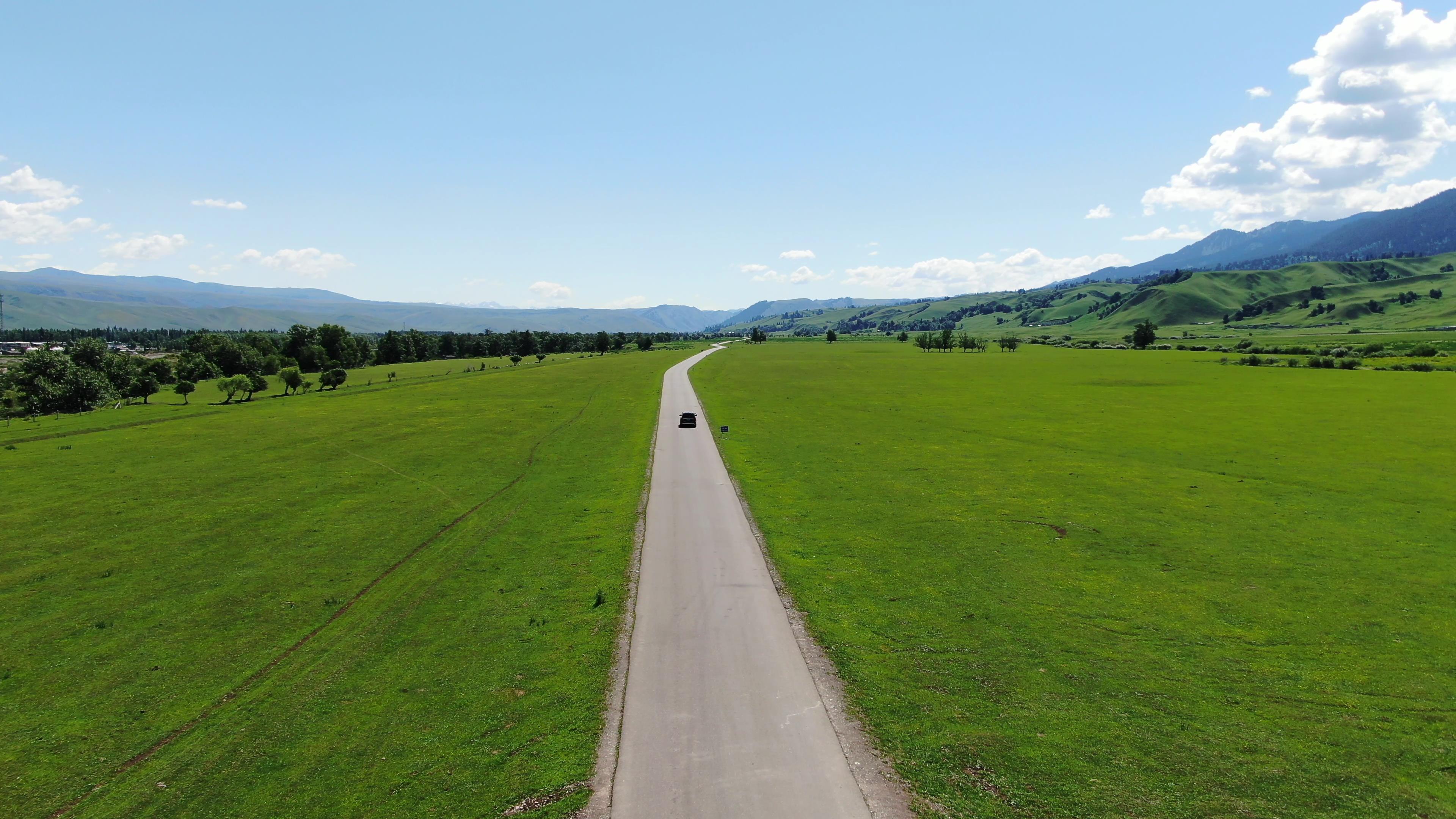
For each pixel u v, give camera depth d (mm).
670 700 21547
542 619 27953
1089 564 33406
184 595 30797
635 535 37688
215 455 59094
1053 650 24953
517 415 81688
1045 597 29578
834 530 38344
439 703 22188
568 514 42281
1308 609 28203
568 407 88562
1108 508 42375
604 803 17000
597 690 22219
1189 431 68188
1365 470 50719
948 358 187250
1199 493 45625
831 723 20219
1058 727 20219
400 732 20688
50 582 32188
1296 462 53719
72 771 19328
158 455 59281
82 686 23609
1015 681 22750
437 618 28422
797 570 32219
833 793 17203
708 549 35156
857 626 26594
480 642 26250
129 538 38062
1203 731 20031
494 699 22203
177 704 22562
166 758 19797
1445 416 74125
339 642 26406
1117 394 98812
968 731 19922
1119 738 19672
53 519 41188
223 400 103000
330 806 17625
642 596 29547
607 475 51500
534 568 33594
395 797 17859
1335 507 42062
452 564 34188
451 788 18047
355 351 196625
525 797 17469
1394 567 32375
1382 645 25172
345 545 37031
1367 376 118312
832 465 54500
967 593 29984
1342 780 17906
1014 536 37438
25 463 56000
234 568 33969
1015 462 55531
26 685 23688
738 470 52344
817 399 97125
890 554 34750
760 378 128625
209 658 25469
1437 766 18453
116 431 71250
